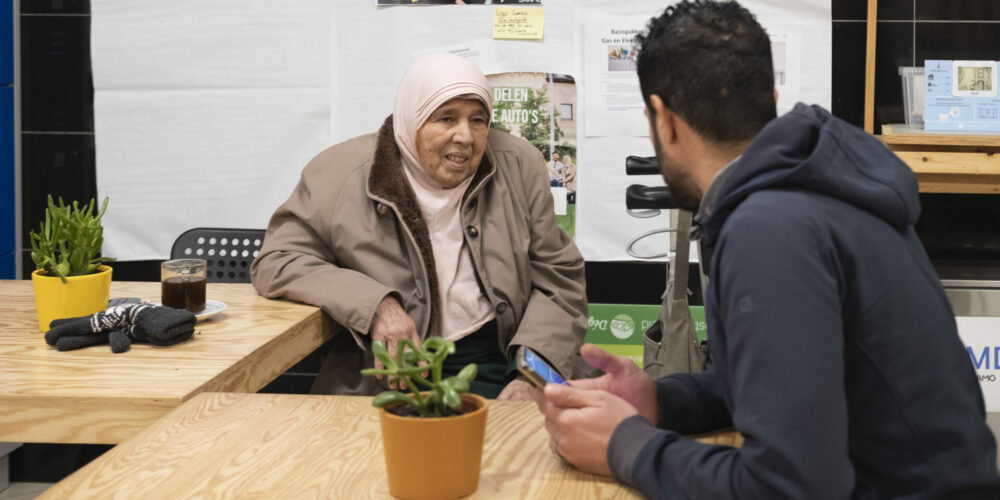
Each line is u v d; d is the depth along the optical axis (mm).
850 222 888
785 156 907
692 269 2812
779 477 812
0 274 2939
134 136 3020
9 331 1688
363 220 2033
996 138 2455
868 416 896
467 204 2045
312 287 1925
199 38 2971
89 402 1299
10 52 2963
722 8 1011
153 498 931
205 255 2375
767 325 827
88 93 3021
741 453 854
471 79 2027
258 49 2965
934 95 2586
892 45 2773
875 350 880
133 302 1865
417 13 2908
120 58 2996
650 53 1020
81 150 3047
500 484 992
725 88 976
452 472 937
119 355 1527
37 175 3066
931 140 2504
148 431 1140
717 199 950
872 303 875
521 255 2061
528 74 2893
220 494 943
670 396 1154
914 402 884
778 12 2809
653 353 1826
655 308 2922
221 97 2990
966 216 2809
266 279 2016
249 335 1669
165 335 1562
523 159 2156
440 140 1999
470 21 2895
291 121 2986
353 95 2961
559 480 1005
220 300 1994
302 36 2953
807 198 890
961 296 2496
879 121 2799
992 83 2588
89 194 3068
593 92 2877
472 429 941
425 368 942
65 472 2975
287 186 3012
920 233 2830
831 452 809
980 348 2486
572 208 2928
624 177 2902
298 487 965
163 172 3031
